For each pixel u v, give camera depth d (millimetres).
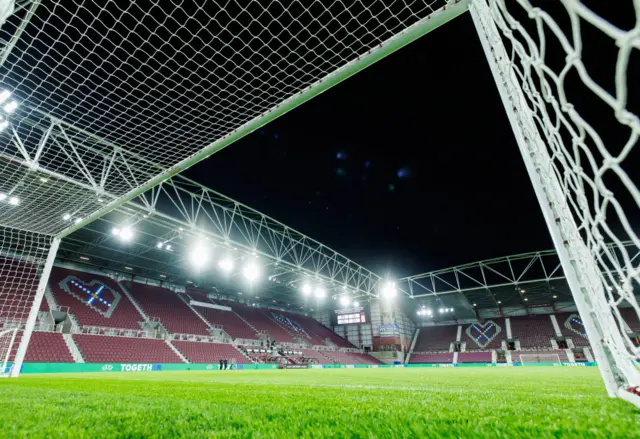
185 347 20797
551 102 1393
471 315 35062
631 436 1105
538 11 1102
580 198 1562
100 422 1562
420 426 1327
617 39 690
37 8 3885
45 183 6457
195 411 1815
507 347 31641
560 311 32094
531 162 2408
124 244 19391
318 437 1248
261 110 5289
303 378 6918
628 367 1687
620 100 750
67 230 7883
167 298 25891
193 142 6102
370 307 35031
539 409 1653
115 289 22859
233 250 19062
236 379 6617
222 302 30719
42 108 6055
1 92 5258
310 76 4809
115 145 7094
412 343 35719
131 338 18719
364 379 6066
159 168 6781
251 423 1492
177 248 20219
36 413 1804
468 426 1310
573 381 4469
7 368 8445
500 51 2412
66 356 14617
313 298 33500
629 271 1155
